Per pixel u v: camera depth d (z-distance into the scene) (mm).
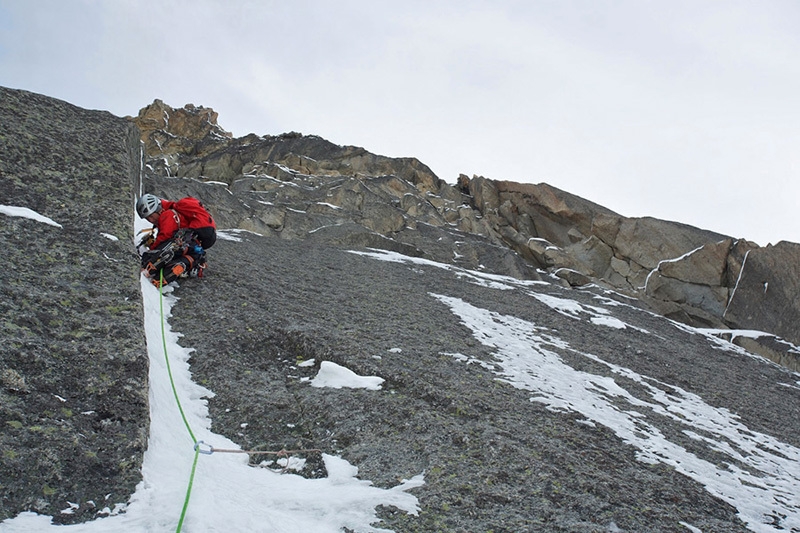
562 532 4426
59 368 5234
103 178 9359
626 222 22656
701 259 21422
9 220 7352
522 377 8188
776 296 20312
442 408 6363
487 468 5199
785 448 8312
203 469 4871
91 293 6523
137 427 4891
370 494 4664
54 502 4020
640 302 20141
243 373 6836
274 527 4055
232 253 11781
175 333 7523
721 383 11484
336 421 5922
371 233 18734
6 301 5797
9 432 4379
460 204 25328
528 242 23188
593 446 6172
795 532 5363
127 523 3918
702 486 5867
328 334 7887
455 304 12117
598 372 9797
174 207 9398
